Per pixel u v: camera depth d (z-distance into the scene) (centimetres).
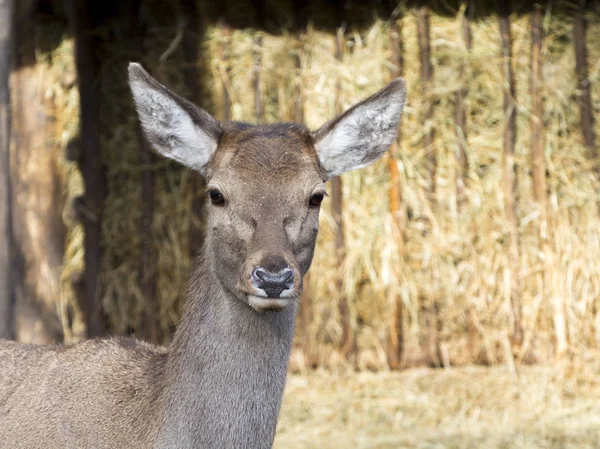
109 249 1488
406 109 1501
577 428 1333
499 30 1518
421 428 1348
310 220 752
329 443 1296
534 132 1510
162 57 1487
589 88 1523
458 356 1523
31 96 1412
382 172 1499
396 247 1495
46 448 803
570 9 1522
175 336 786
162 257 1491
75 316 1463
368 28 1514
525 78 1518
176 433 746
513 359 1512
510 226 1505
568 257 1505
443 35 1511
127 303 1489
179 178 1491
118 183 1489
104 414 793
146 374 806
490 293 1512
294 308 760
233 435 738
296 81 1511
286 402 1420
